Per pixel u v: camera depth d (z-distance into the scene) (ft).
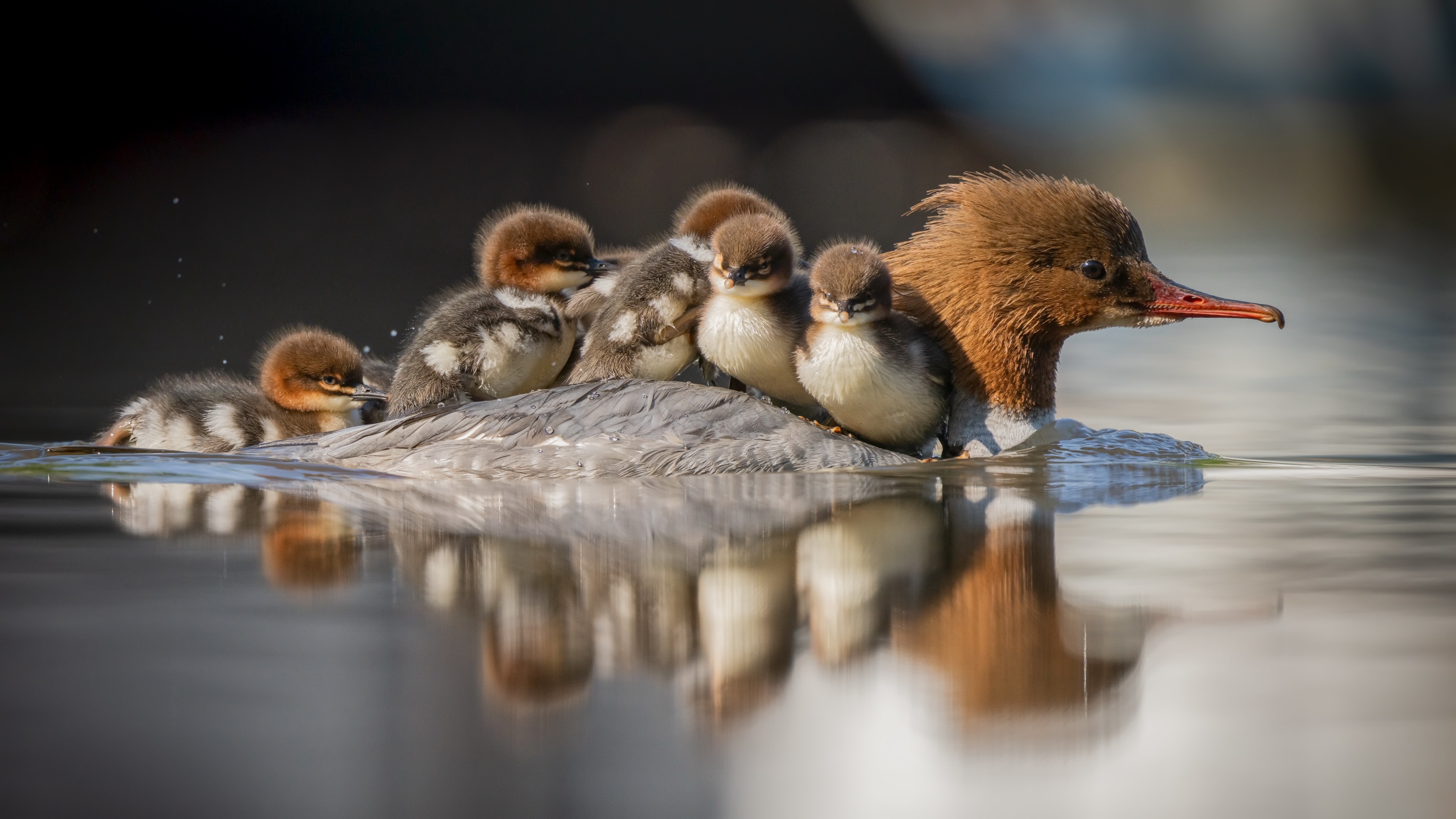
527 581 26.45
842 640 22.98
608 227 99.19
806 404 41.19
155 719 19.48
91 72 124.57
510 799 17.13
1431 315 80.79
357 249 91.45
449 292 53.62
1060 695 20.57
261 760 18.19
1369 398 56.54
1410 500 35.50
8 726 19.24
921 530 31.17
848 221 102.12
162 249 92.27
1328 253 107.65
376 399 45.06
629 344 40.57
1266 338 75.66
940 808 17.13
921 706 20.20
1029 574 27.20
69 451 40.11
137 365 60.95
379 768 17.95
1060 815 16.98
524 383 42.88
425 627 23.59
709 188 59.00
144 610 24.53
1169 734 19.12
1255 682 21.09
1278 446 45.68
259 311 72.18
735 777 17.88
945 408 41.24
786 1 151.23
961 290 41.16
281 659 21.88
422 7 139.64
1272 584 26.61
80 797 17.11
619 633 23.36
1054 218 40.40
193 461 39.27
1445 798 17.19
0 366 60.49
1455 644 22.77
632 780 17.74
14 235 97.09
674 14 147.13
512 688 20.74
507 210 54.03
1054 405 42.68
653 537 30.14
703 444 37.93
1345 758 18.38
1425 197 141.79
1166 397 57.57
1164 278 40.83
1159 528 31.71
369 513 32.68
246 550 28.94
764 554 28.58
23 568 27.35
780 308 39.22
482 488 36.17
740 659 22.07
